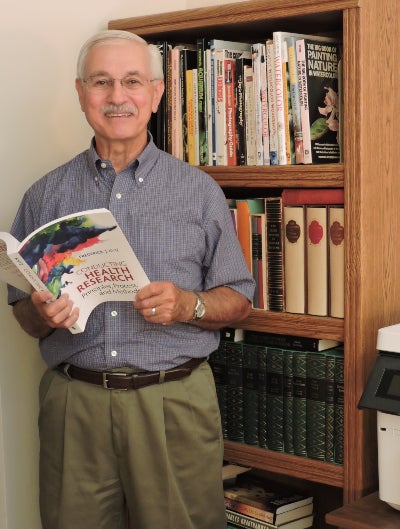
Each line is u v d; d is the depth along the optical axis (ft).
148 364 6.80
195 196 6.99
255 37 8.31
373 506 6.83
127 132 6.85
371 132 7.00
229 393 8.09
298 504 8.30
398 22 7.30
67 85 8.46
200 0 9.42
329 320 7.28
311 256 7.37
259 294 7.79
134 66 6.82
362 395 6.51
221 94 7.76
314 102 7.25
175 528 6.96
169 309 6.36
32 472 8.55
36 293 6.14
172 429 6.90
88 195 7.06
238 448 8.04
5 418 8.25
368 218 7.03
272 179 7.47
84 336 6.89
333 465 7.43
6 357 8.21
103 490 7.02
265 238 7.68
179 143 8.16
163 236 6.88
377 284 7.24
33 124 8.18
